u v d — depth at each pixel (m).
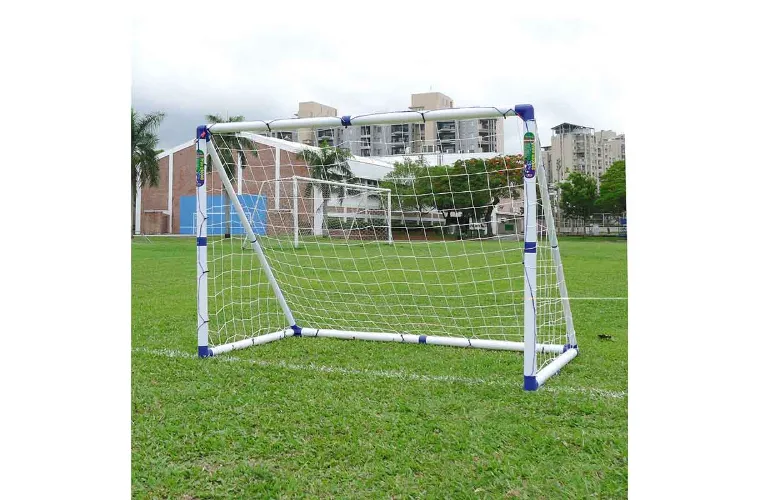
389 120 5.27
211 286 11.55
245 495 2.98
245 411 4.18
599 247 27.39
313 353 6.05
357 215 16.83
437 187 8.18
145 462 3.35
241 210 6.71
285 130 5.77
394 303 9.70
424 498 2.93
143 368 5.29
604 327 7.27
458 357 5.85
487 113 4.92
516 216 6.63
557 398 4.41
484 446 3.51
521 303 9.48
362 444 3.56
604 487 3.02
